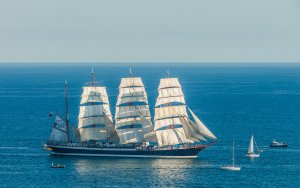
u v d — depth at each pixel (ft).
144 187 582.35
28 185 590.55
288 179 615.16
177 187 583.17
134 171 652.07
